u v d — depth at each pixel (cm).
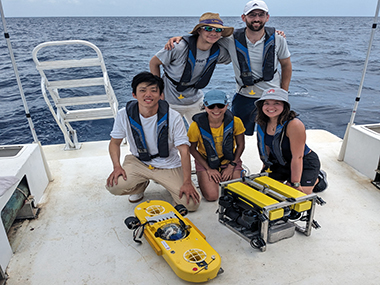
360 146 342
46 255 225
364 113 918
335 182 325
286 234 234
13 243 239
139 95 233
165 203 252
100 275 204
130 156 286
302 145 239
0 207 215
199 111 341
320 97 1100
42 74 390
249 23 296
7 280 203
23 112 948
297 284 193
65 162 380
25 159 276
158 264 213
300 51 2405
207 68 309
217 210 257
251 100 343
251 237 233
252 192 226
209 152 280
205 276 184
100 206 289
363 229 250
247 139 450
